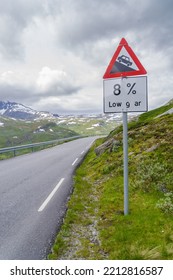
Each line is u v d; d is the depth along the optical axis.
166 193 8.45
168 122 17.03
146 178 9.83
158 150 12.16
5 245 6.16
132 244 5.69
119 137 17.55
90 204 9.12
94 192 10.81
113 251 5.66
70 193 10.85
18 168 18.23
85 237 6.55
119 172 11.84
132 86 6.89
